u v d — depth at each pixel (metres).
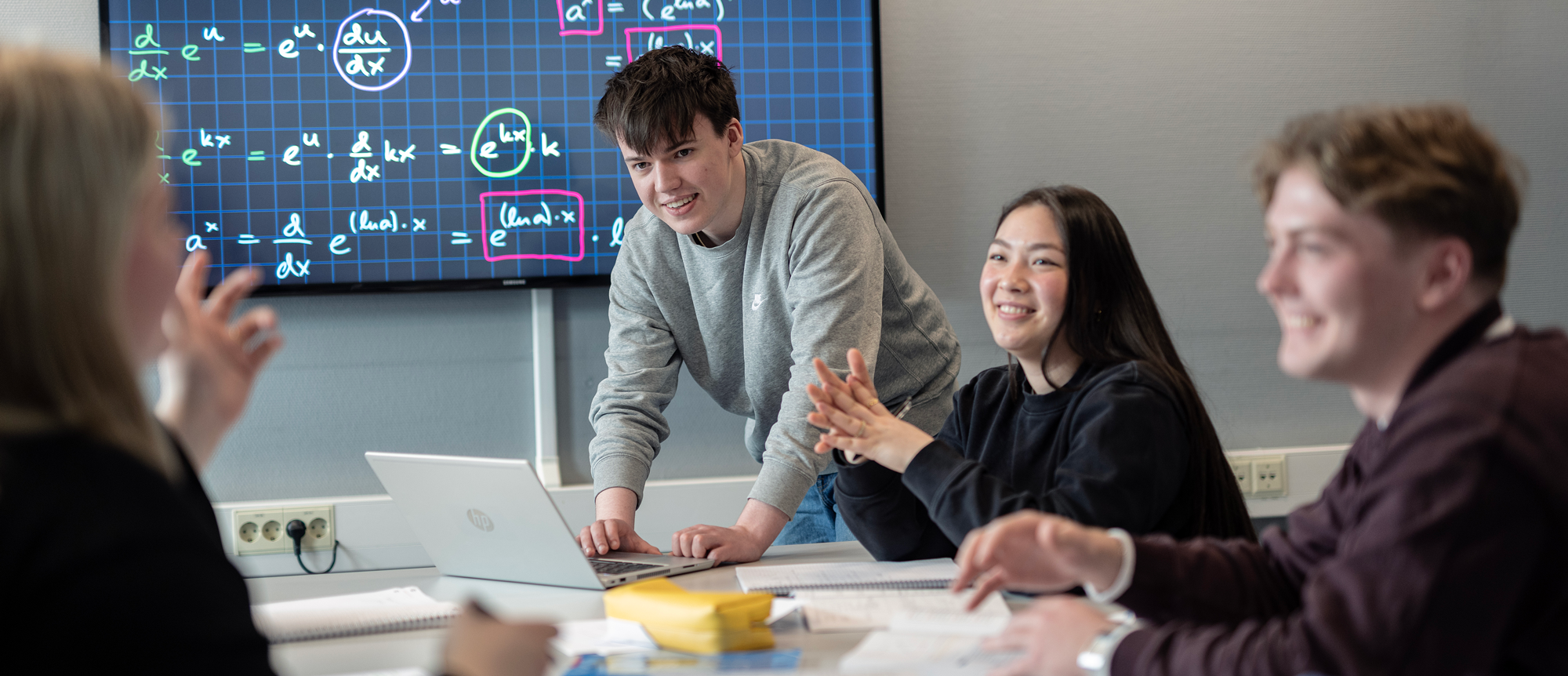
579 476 2.44
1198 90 2.56
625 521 1.67
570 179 2.37
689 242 1.87
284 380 2.34
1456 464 0.73
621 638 1.05
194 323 0.94
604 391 1.87
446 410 2.39
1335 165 0.79
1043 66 2.51
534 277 2.36
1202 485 1.34
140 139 0.67
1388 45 2.62
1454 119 0.82
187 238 2.27
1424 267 0.79
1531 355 0.77
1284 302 0.84
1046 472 1.39
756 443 2.10
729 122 1.75
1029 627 0.93
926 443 1.29
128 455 0.62
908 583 1.23
